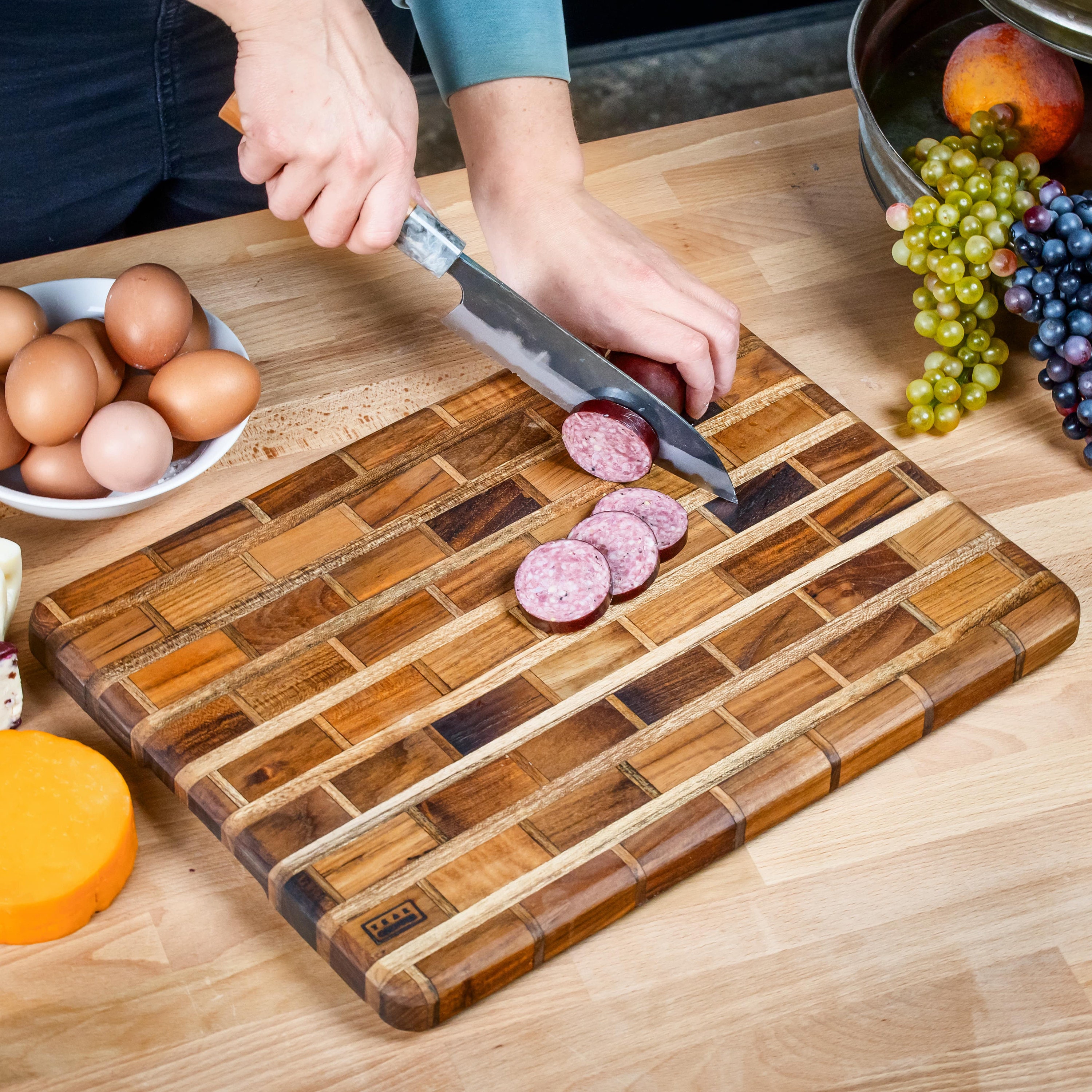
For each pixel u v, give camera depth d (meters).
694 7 2.83
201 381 1.05
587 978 0.86
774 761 0.93
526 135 1.22
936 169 1.16
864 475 1.12
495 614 1.03
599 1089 0.81
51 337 1.03
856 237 1.40
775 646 1.00
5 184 1.48
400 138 1.05
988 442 1.21
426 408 1.18
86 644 1.00
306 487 1.11
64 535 1.12
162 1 1.38
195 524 1.08
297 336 1.29
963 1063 0.82
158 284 1.07
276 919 0.89
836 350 1.29
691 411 1.16
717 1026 0.83
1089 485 1.17
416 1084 0.81
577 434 1.08
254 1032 0.83
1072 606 1.03
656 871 0.88
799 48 2.87
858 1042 0.83
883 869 0.92
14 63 1.38
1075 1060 0.82
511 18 1.20
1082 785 0.96
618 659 0.99
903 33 1.39
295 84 0.99
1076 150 1.33
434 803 0.91
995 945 0.87
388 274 1.35
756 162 1.48
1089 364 1.09
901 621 1.02
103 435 1.00
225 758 0.93
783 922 0.89
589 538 1.04
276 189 1.07
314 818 0.90
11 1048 0.82
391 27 1.60
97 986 0.85
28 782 0.86
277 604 1.03
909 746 0.99
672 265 1.20
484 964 0.82
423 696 0.97
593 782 0.92
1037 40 1.20
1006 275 1.12
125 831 0.86
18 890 0.83
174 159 1.56
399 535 1.08
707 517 1.10
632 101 2.79
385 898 0.85
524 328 1.09
